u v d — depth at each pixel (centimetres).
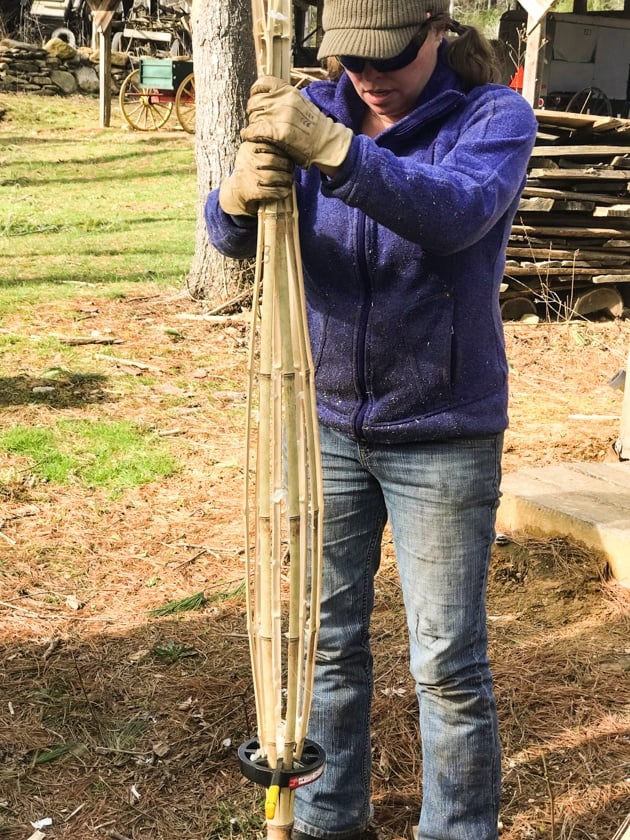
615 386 656
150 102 1934
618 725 306
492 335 211
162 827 269
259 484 191
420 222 178
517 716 311
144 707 319
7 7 2506
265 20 179
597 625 367
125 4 2539
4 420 555
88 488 482
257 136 176
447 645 215
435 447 211
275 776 195
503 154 193
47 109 2022
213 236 211
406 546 219
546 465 514
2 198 1312
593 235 806
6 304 789
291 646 193
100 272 916
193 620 371
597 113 1359
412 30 190
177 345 706
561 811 270
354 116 217
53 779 287
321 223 207
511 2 1725
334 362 215
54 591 390
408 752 297
